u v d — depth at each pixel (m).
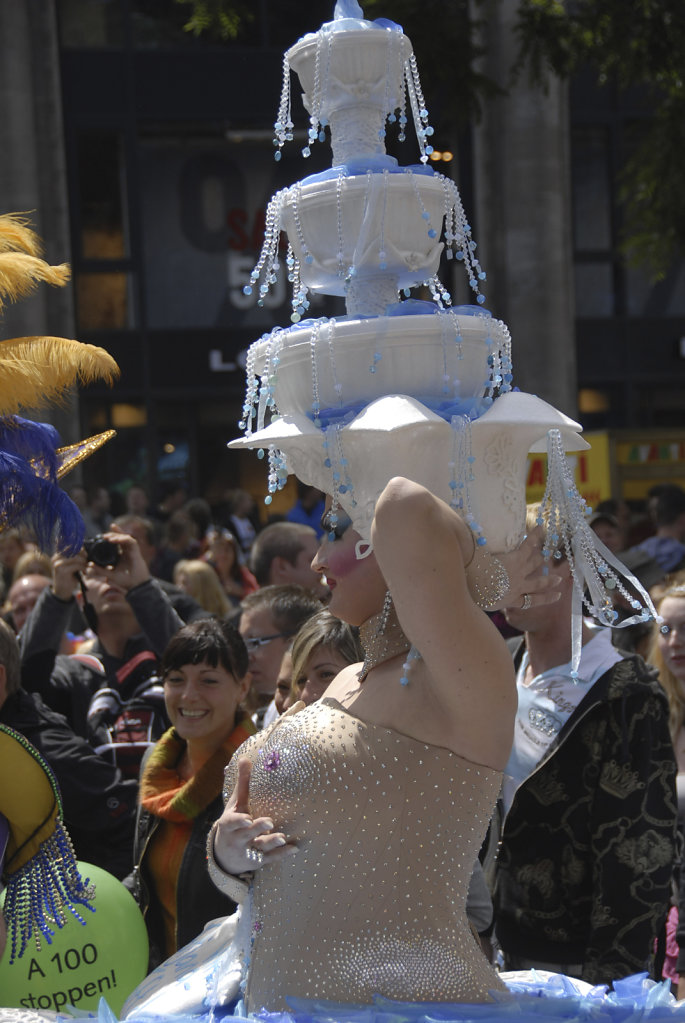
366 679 1.77
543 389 12.79
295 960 1.65
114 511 12.96
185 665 2.87
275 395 1.83
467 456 1.64
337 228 1.79
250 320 14.14
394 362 1.69
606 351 14.39
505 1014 1.57
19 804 2.02
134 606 3.69
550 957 2.46
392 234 1.79
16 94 12.50
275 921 1.69
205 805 2.77
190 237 13.99
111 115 13.62
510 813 2.51
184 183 13.92
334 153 1.94
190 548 8.17
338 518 1.77
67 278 2.02
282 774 1.69
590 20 6.50
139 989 2.09
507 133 12.63
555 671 2.59
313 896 1.65
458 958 1.66
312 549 4.88
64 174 13.17
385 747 1.65
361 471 1.69
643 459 9.39
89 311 13.79
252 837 1.68
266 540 4.86
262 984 1.69
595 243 14.25
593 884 2.41
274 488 1.89
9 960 2.50
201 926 2.70
